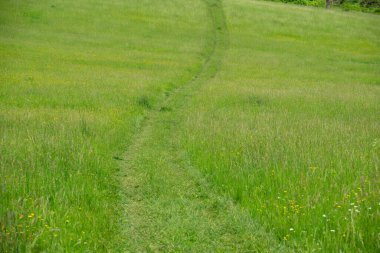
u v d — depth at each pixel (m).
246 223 8.19
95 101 19.73
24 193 8.62
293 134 13.84
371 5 96.94
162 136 15.40
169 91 24.75
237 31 52.88
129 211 8.99
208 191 10.12
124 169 11.70
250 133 14.07
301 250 6.88
